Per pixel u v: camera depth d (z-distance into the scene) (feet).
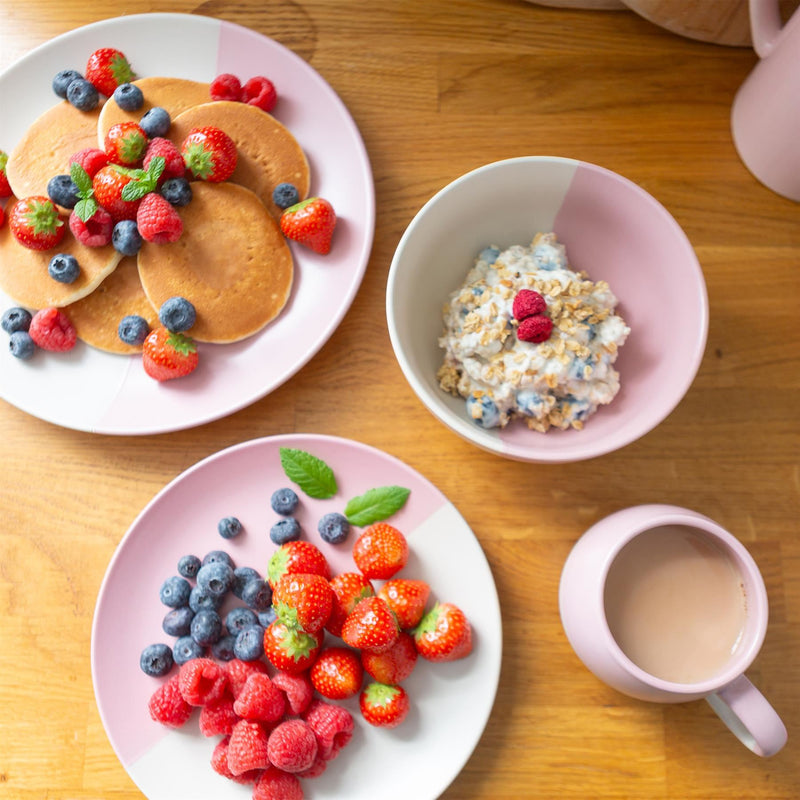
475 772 2.42
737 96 2.51
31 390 2.46
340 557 2.44
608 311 2.31
